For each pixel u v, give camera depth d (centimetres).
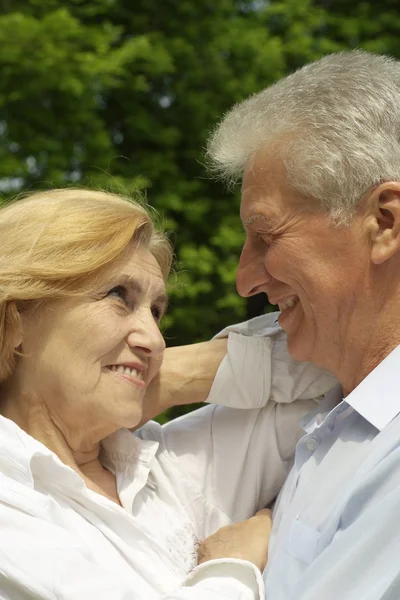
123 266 279
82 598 230
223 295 739
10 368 278
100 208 280
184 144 754
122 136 746
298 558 261
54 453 278
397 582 227
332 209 266
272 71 749
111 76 698
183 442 313
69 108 695
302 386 305
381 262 266
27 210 279
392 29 812
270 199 275
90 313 272
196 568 255
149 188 721
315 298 273
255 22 771
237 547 278
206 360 307
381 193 264
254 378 305
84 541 258
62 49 666
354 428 274
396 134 264
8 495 244
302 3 762
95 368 274
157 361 288
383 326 271
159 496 298
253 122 278
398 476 249
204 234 755
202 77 746
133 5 747
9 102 685
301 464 286
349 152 263
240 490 308
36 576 231
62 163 683
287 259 274
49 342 274
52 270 269
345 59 276
